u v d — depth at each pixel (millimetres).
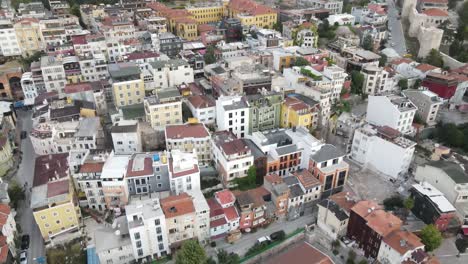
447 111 192875
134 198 128625
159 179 129750
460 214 122688
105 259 107312
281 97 168375
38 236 121438
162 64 196125
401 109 163375
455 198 124875
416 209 127250
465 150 164750
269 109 165875
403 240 103562
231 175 135875
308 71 186875
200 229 115062
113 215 125688
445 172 129125
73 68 198125
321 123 173750
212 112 170375
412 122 174000
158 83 195875
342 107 185250
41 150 151875
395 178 143000
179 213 109688
